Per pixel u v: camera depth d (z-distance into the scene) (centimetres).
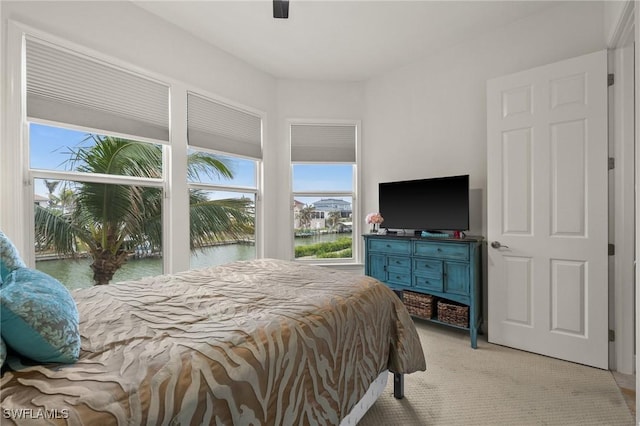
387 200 335
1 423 59
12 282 91
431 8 248
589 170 216
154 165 271
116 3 234
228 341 95
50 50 204
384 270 314
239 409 85
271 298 142
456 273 265
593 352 216
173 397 73
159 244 273
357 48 310
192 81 287
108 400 67
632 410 170
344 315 134
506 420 163
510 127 249
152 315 119
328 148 381
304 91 377
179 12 256
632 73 205
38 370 77
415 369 171
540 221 236
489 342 263
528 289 242
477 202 292
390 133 357
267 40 296
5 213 183
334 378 121
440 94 317
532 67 259
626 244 208
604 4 222
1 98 181
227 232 333
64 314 85
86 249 232
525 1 240
